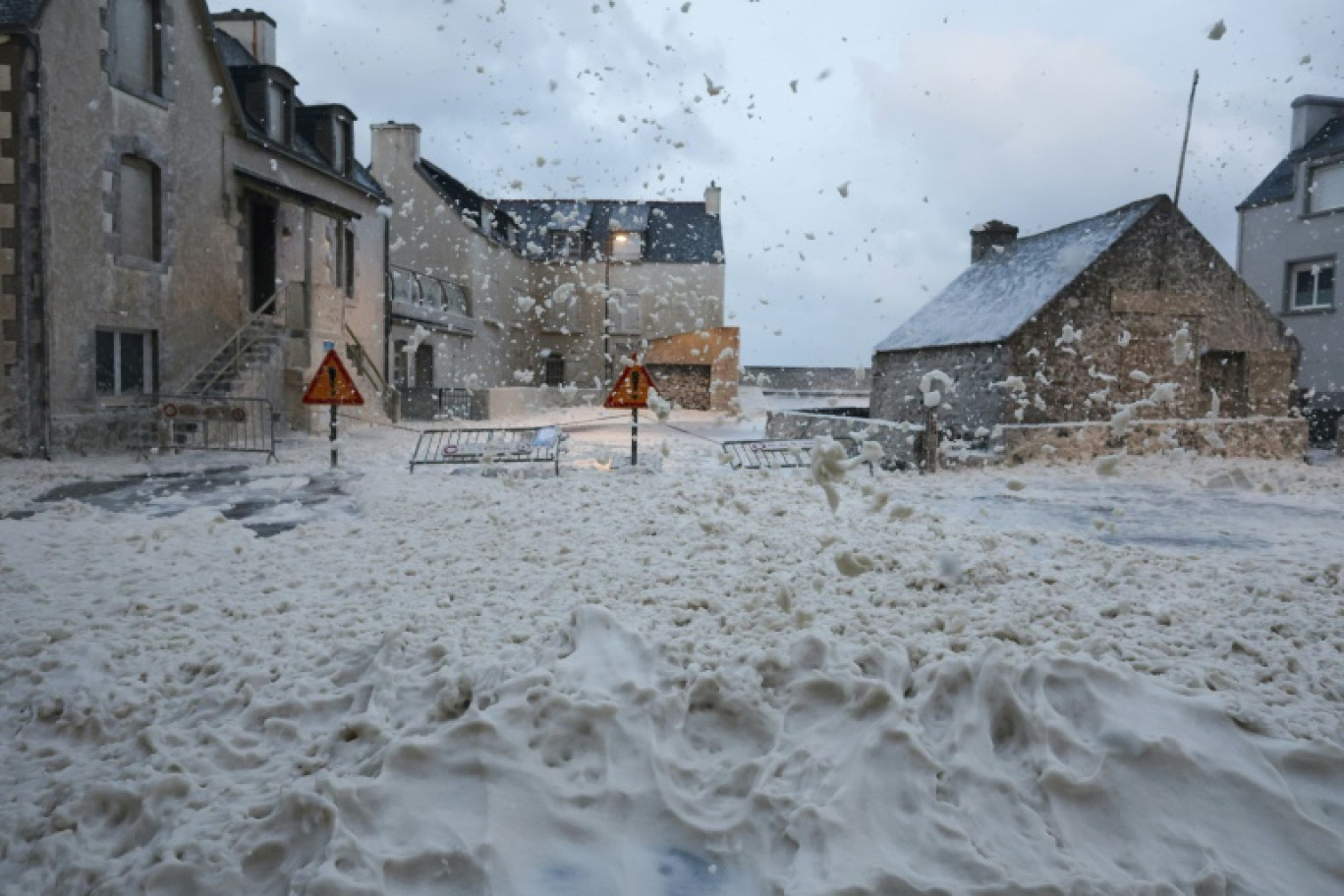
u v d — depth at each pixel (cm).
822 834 231
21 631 412
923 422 1631
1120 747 258
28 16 1190
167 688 348
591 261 3859
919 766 260
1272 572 538
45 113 1218
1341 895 220
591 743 276
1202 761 253
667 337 3450
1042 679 290
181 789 265
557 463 1055
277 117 1830
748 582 471
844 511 750
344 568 547
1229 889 220
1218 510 886
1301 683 334
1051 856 229
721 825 247
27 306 1208
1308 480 1145
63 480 1027
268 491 953
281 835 240
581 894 224
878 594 445
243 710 324
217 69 1590
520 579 498
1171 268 1497
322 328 1820
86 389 1301
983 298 1670
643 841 244
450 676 309
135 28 1410
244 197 1683
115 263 1355
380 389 2266
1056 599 447
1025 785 257
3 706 338
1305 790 254
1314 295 2406
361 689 329
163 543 625
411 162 3272
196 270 1548
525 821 244
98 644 389
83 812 260
